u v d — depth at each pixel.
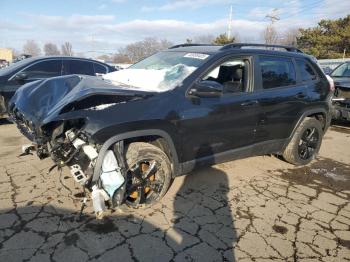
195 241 3.10
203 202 3.83
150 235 3.14
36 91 4.04
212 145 3.99
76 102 3.16
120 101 3.31
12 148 5.29
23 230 3.07
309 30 42.50
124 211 3.49
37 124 3.45
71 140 3.23
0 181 4.03
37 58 7.32
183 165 3.79
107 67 8.19
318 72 5.38
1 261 2.67
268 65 4.60
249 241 3.16
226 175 4.64
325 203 4.05
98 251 2.87
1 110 6.72
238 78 4.29
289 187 4.43
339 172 5.14
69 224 3.21
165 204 3.72
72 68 7.62
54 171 4.36
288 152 5.08
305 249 3.11
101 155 3.10
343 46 39.69
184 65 4.05
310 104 5.06
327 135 7.67
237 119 4.12
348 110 7.90
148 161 3.46
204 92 3.65
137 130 3.29
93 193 3.16
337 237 3.34
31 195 3.71
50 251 2.82
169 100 3.54
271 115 4.53
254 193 4.16
